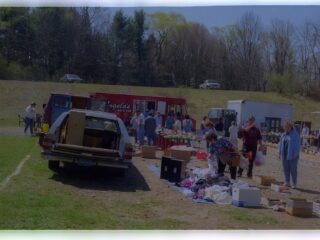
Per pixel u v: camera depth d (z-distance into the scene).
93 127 12.02
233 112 38.31
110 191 10.04
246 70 68.62
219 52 70.06
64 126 11.50
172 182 11.60
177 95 59.47
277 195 11.22
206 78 71.00
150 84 72.50
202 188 10.25
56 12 72.19
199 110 56.22
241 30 67.62
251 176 13.73
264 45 66.94
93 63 72.94
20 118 40.28
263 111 39.53
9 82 54.62
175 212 8.41
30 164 12.59
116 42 72.88
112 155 11.10
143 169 13.84
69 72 72.31
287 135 12.58
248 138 13.74
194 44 71.19
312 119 56.94
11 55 71.94
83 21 72.75
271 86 66.69
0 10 72.00
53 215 7.28
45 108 24.69
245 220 8.10
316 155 24.12
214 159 12.36
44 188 9.61
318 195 11.72
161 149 21.17
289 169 12.62
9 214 7.09
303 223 8.16
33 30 72.56
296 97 63.47
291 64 65.38
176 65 72.25
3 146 17.11
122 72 72.81
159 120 27.33
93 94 31.67
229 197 9.62
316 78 64.06
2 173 10.82
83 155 11.00
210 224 7.64
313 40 63.81
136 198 9.49
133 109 32.12
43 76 71.12
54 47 72.31
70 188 9.96
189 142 21.09
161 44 72.62
